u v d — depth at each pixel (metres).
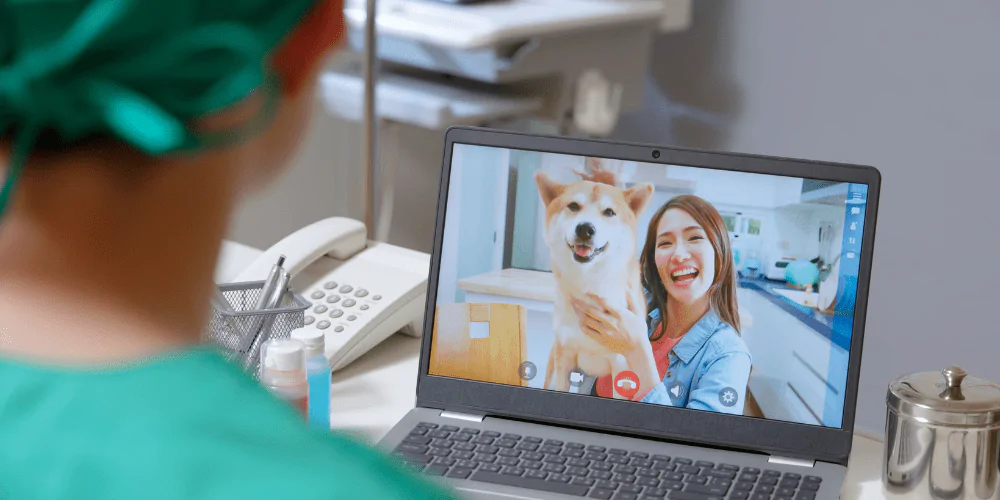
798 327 0.95
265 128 0.31
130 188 0.29
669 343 0.97
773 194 0.95
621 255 0.98
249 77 0.28
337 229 1.23
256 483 0.27
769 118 2.62
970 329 2.47
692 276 0.97
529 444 0.96
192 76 0.27
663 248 0.98
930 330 2.51
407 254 1.24
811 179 0.95
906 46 2.43
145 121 0.26
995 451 0.86
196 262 0.31
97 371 0.29
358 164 2.61
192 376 0.29
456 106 2.46
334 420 1.04
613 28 2.56
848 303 0.94
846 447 0.93
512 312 1.01
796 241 0.95
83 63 0.26
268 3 0.29
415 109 2.49
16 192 0.28
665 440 0.97
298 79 0.31
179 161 0.29
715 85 2.65
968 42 2.35
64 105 0.26
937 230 2.48
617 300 0.98
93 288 0.30
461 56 2.46
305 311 1.16
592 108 2.58
